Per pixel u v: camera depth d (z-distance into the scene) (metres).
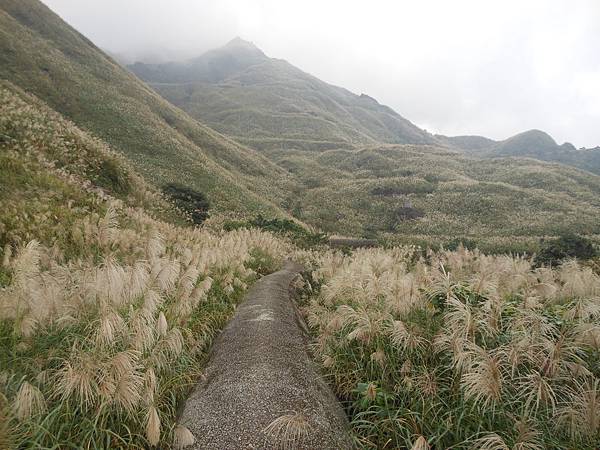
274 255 18.03
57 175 14.16
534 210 64.75
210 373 4.52
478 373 3.17
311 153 123.31
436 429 3.33
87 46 70.81
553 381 3.37
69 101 47.72
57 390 3.03
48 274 4.59
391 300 5.09
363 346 4.84
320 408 3.73
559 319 4.36
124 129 48.97
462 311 3.88
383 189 77.19
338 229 58.44
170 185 31.88
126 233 9.22
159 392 3.79
